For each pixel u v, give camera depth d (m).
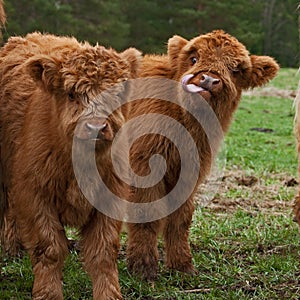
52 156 6.98
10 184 7.87
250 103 30.97
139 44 57.25
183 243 8.79
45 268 7.15
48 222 7.14
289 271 8.69
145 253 8.58
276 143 20.88
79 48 6.80
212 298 7.76
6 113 7.92
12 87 8.05
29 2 48.56
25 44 8.70
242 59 8.29
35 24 47.78
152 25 57.44
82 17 52.97
